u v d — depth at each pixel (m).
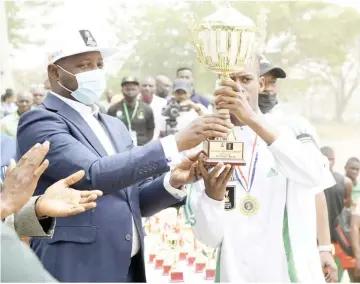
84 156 2.75
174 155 2.72
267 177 2.92
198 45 2.80
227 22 2.72
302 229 2.88
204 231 2.88
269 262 2.87
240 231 2.90
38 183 2.84
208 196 2.88
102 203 2.81
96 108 3.08
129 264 2.85
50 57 2.93
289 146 2.76
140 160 2.70
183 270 4.27
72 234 2.77
